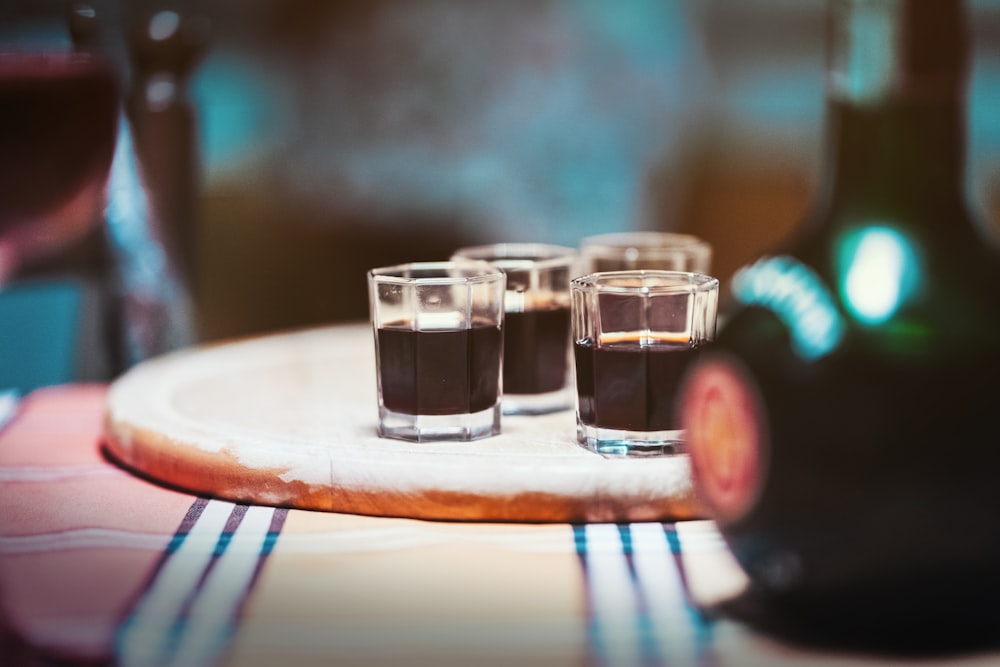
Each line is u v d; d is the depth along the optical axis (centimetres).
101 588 56
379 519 62
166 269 84
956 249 51
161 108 83
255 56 169
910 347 50
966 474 49
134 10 142
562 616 54
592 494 61
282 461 63
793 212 175
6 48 62
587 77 178
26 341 111
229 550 59
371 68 175
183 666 51
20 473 69
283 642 52
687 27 175
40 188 60
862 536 50
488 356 66
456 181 179
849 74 52
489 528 61
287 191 174
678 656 51
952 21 51
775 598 52
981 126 160
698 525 61
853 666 51
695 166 178
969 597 50
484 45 177
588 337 64
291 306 176
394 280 66
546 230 181
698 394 54
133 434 68
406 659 51
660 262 75
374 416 70
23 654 52
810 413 50
